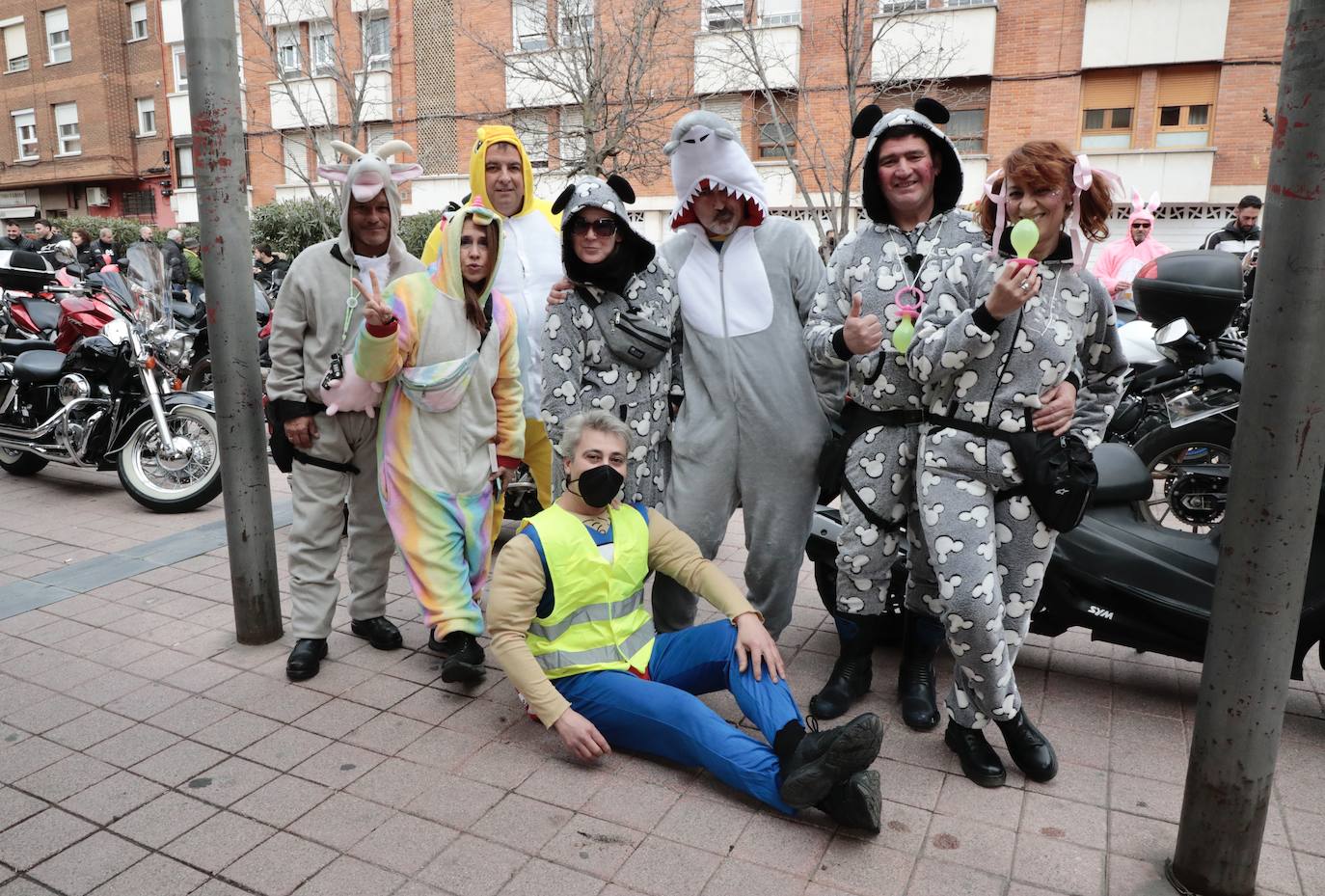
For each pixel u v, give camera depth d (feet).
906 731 10.15
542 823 8.42
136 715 10.48
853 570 10.14
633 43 34.27
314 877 7.71
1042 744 9.18
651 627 10.08
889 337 9.30
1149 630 10.58
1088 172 7.95
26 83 90.58
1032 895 7.47
